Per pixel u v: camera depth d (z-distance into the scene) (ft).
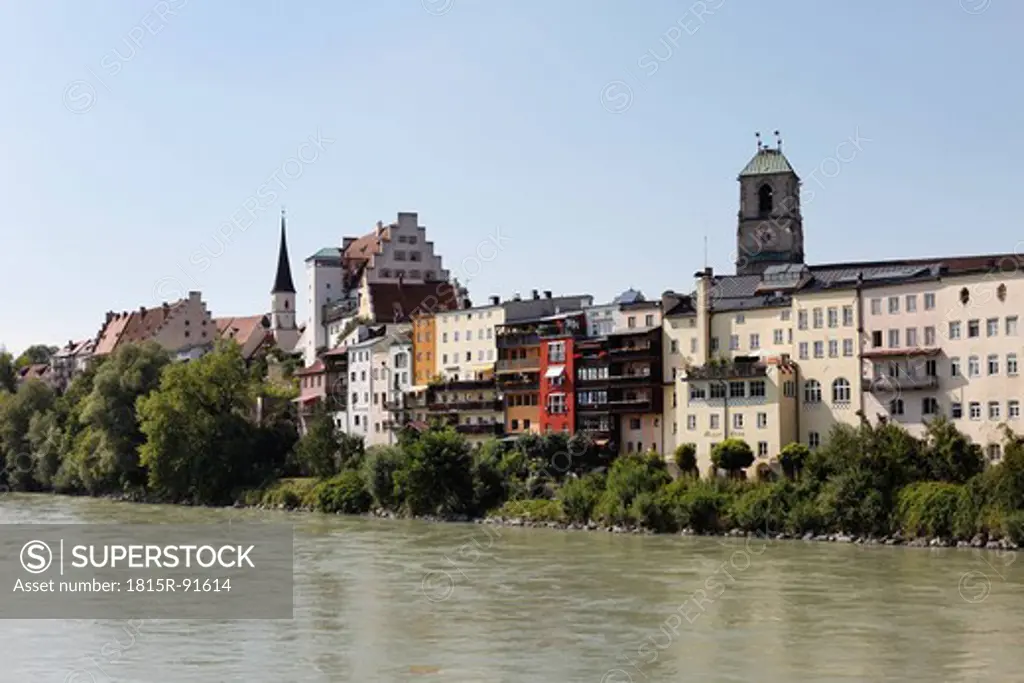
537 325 574.56
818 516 396.78
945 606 275.59
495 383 581.94
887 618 264.31
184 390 631.97
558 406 545.85
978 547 364.58
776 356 472.44
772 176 609.01
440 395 608.60
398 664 232.73
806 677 220.43
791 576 317.22
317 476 595.06
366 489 535.19
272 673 228.43
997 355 412.77
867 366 444.14
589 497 451.53
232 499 610.24
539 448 509.76
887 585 301.63
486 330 605.31
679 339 508.53
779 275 513.45
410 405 631.15
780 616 268.21
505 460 499.92
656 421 516.73
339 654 241.35
